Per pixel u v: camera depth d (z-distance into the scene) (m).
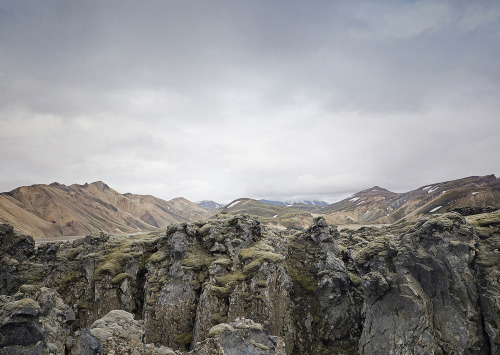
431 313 40.22
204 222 64.62
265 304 46.88
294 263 59.75
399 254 45.56
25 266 64.31
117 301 55.59
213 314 46.97
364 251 52.88
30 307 19.27
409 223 67.56
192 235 60.56
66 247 66.81
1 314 18.70
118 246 65.88
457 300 39.94
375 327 43.31
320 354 47.97
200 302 48.59
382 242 52.09
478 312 39.00
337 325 50.22
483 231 45.66
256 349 27.00
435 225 45.31
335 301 52.00
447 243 43.12
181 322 50.09
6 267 61.34
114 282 56.44
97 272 58.00
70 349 21.55
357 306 51.53
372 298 45.38
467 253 42.19
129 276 57.62
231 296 47.66
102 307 54.78
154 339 48.72
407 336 39.38
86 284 58.28
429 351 37.19
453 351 37.09
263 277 49.41
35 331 19.00
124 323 29.22
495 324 37.38
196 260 56.12
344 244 71.31
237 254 54.81
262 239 60.78
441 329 39.03
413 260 43.94
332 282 52.91
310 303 53.06
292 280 55.72
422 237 45.59
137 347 26.55
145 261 61.19
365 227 81.06
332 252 59.59
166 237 64.25
